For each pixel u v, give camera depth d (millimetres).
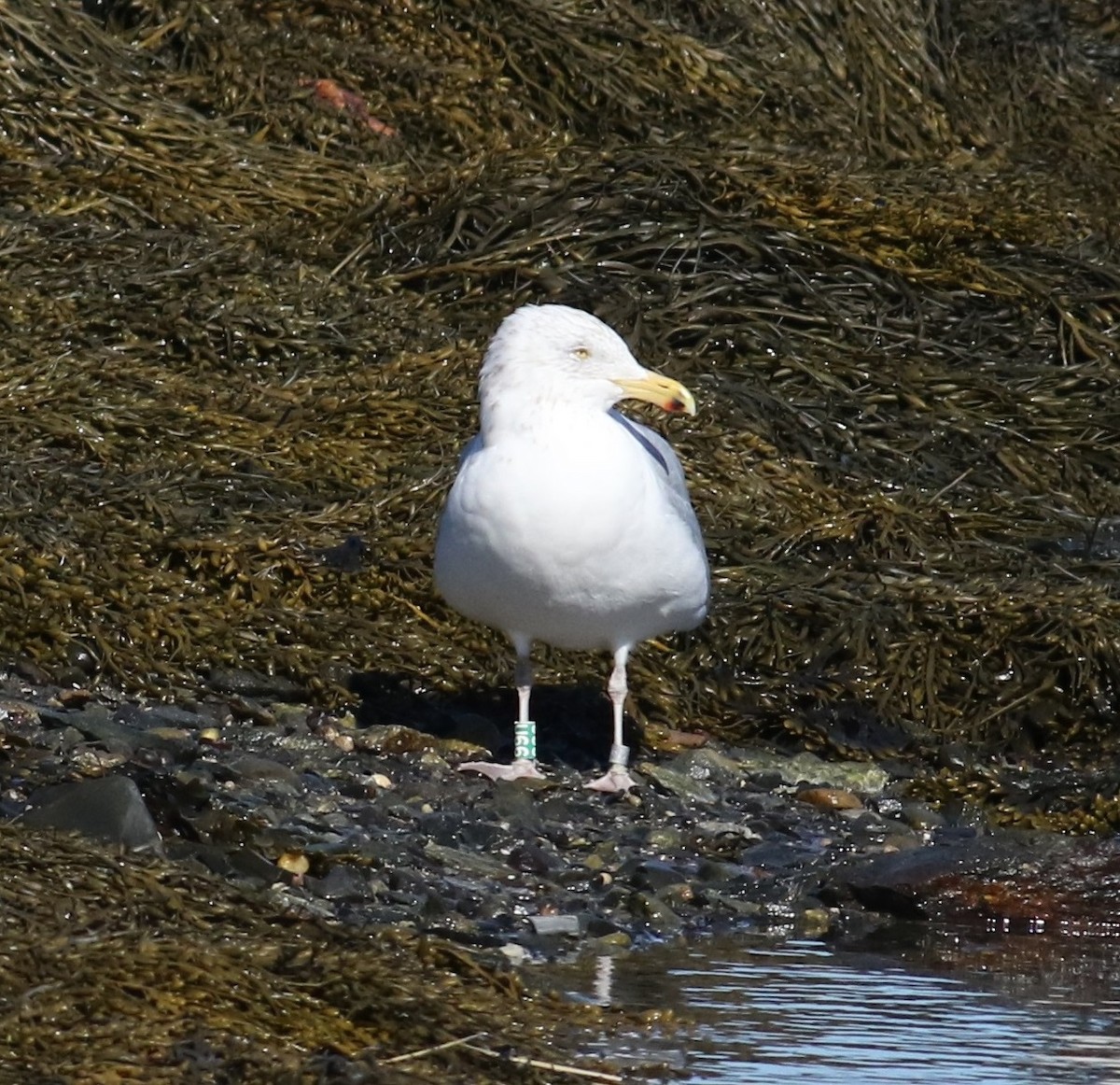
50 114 17938
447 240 17406
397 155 18984
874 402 16344
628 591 11266
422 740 11938
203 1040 7289
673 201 17609
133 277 16094
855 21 21141
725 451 15258
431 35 19891
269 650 12625
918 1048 8391
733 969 9328
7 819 9383
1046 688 13359
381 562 13359
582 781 11820
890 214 17906
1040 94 22172
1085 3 24734
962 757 12805
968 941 10023
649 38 19969
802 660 13391
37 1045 7129
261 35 19594
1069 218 19188
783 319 16984
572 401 11070
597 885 10297
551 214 17531
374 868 9820
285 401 15164
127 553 12984
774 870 10758
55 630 12289
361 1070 7309
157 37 19344
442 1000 8047
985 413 16469
